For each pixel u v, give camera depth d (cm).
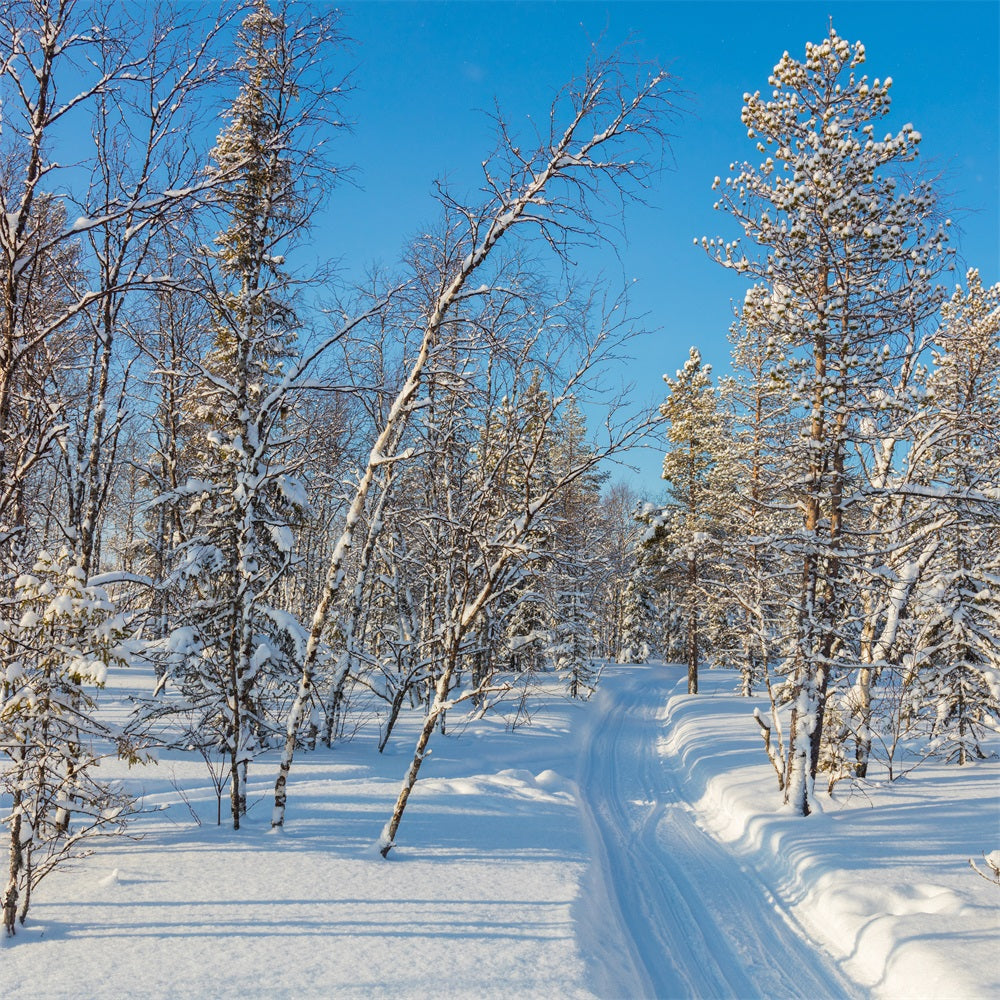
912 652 1630
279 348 1208
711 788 1606
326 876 841
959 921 773
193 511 1343
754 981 763
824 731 1445
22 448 699
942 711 1703
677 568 3756
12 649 701
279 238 1074
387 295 1028
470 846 1026
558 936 728
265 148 785
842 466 1325
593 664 3534
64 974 583
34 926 673
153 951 632
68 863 845
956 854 1009
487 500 1221
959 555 1623
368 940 681
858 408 1252
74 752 708
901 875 932
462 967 641
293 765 1482
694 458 3688
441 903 788
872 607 1492
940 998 633
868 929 798
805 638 1288
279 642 1473
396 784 1398
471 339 963
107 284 1008
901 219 1261
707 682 4162
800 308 1318
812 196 1265
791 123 1312
